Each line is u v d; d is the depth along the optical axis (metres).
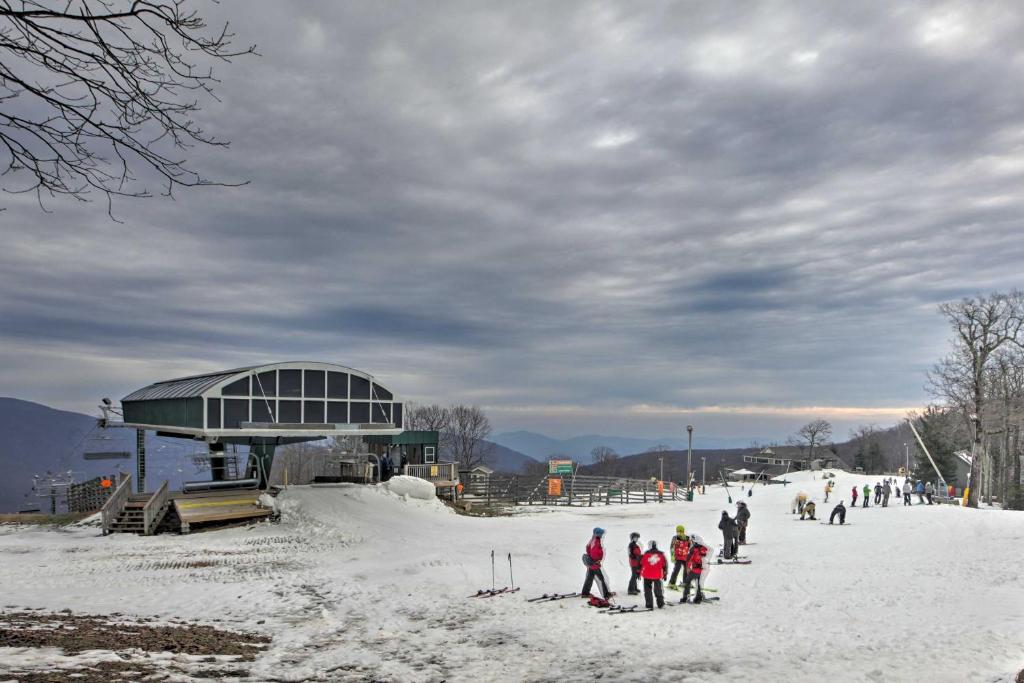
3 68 6.27
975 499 57.69
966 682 9.66
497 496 60.84
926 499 52.72
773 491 70.50
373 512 35.34
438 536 31.98
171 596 18.66
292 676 10.64
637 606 17.67
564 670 11.61
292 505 33.97
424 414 108.56
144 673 9.34
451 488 47.03
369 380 37.41
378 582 21.19
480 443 114.44
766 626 14.98
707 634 14.35
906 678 10.04
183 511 31.16
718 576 22.17
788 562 24.62
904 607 16.50
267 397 34.50
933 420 93.25
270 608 17.59
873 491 65.56
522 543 30.47
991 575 20.20
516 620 16.25
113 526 30.64
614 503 59.97
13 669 8.83
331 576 22.00
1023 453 74.75
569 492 58.84
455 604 18.27
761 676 10.64
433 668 11.84
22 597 17.78
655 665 11.78
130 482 35.03
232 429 33.41
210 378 37.31
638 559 19.20
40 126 6.69
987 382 60.72
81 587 19.64
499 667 11.91
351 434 36.59
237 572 22.52
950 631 13.45
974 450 58.72
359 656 12.70
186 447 50.12
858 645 12.74
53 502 48.31
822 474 95.88
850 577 21.06
